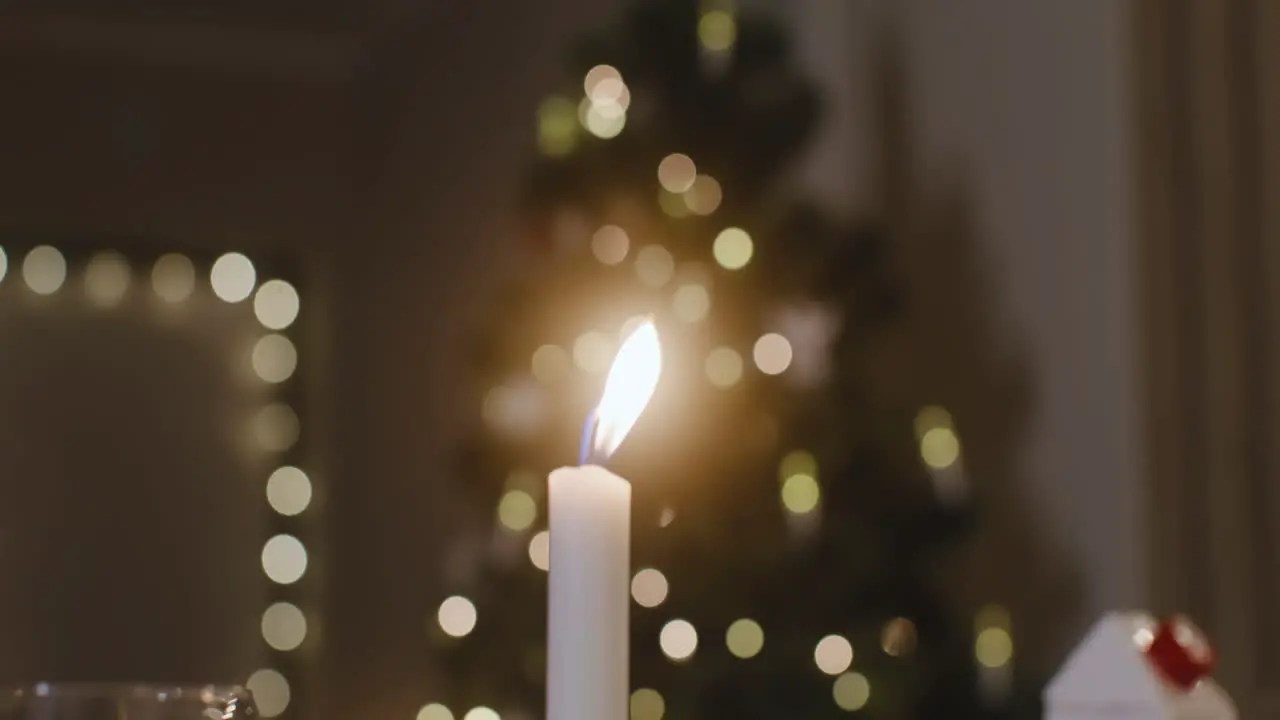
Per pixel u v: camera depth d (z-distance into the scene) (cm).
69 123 420
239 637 421
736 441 187
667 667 180
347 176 444
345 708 423
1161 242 201
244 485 427
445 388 368
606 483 46
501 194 340
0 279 411
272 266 434
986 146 228
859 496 196
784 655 178
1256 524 203
